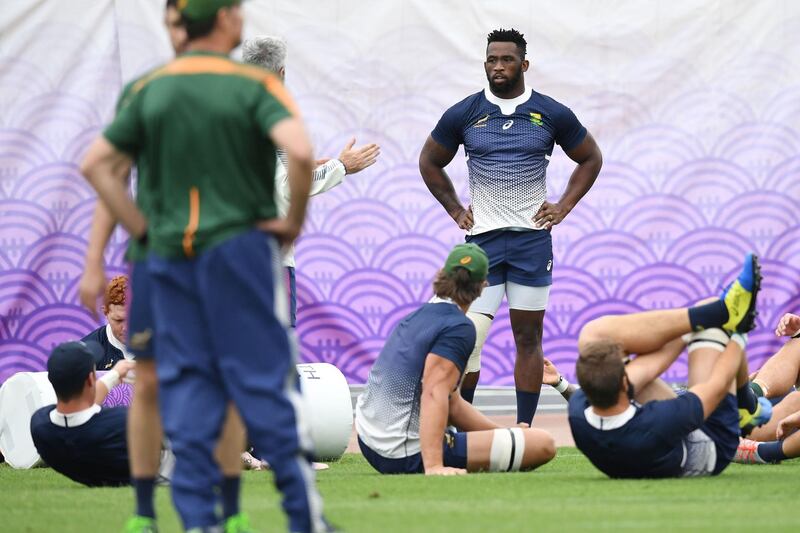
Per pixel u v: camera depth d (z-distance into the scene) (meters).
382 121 33.25
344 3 33.12
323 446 23.80
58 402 18.23
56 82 32.16
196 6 11.47
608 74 33.47
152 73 11.60
